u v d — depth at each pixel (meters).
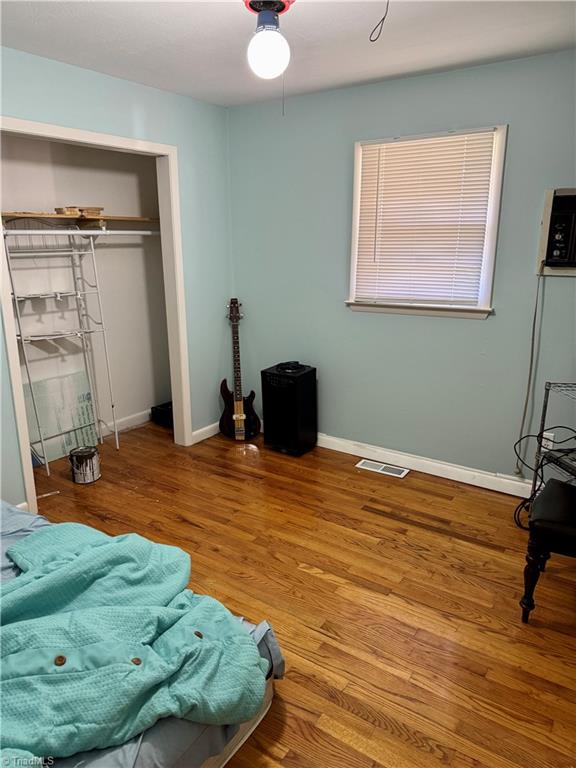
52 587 1.36
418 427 3.37
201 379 3.91
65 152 3.47
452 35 2.28
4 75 2.42
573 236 2.60
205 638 1.36
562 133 2.57
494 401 3.05
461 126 2.83
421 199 3.04
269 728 1.63
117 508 2.97
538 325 2.82
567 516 1.97
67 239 3.57
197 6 1.98
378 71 2.80
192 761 1.22
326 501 3.04
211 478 3.34
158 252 4.28
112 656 1.20
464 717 1.66
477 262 2.94
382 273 3.29
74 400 3.75
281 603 2.19
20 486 2.83
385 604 2.18
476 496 3.09
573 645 1.96
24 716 1.08
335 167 3.31
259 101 3.48
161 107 3.20
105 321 3.94
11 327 2.65
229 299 4.03
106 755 1.10
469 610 2.14
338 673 1.83
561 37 2.31
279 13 1.75
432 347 3.20
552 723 1.64
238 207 3.84
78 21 2.11
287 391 3.56
